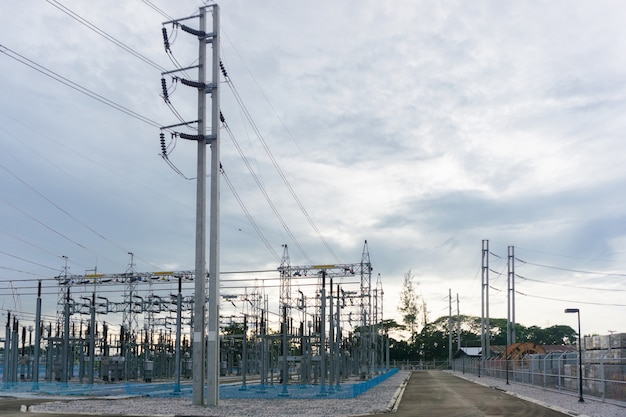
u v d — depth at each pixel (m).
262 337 47.34
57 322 61.38
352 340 76.31
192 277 57.62
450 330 128.25
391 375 81.56
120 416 25.06
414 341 151.50
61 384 49.50
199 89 31.80
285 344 39.28
